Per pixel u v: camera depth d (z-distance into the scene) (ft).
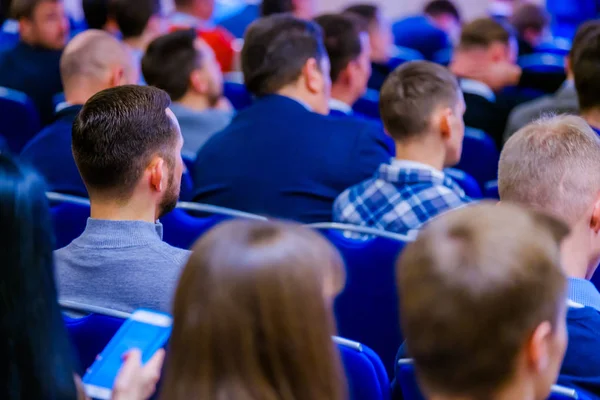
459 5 44.29
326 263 5.19
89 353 7.38
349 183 12.34
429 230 5.15
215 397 4.93
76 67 14.29
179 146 8.81
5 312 5.83
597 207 8.32
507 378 4.94
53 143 12.75
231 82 22.56
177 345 5.13
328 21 17.63
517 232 4.95
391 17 44.04
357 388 7.15
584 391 6.90
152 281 7.94
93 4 24.45
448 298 4.85
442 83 11.39
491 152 16.69
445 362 4.95
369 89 23.88
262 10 25.99
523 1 31.12
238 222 5.33
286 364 4.94
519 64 27.91
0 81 20.79
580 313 7.18
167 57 15.93
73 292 8.04
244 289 4.94
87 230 8.29
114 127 8.36
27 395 5.86
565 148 8.34
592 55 13.79
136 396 6.27
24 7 20.47
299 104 13.00
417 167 11.12
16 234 5.85
